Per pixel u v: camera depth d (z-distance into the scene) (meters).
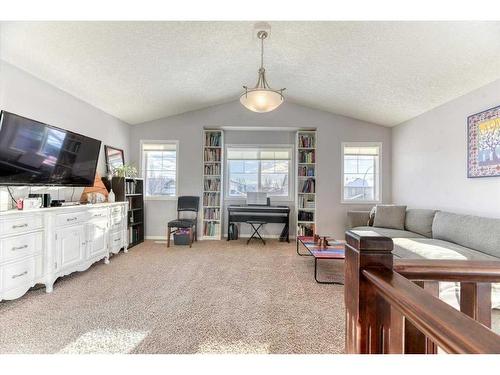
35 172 2.73
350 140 5.18
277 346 1.72
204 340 1.78
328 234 5.16
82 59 2.87
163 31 2.66
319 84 4.11
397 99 3.93
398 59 2.97
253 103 2.91
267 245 4.77
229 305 2.31
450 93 3.34
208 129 5.46
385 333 0.79
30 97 2.91
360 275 0.79
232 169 5.63
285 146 5.56
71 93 3.55
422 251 2.67
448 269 0.84
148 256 3.90
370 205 5.14
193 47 3.05
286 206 5.37
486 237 2.57
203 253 4.11
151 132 5.22
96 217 3.27
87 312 2.15
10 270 2.19
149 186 5.30
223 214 5.55
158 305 2.29
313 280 2.96
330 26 2.68
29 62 2.73
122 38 2.65
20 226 2.27
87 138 3.42
